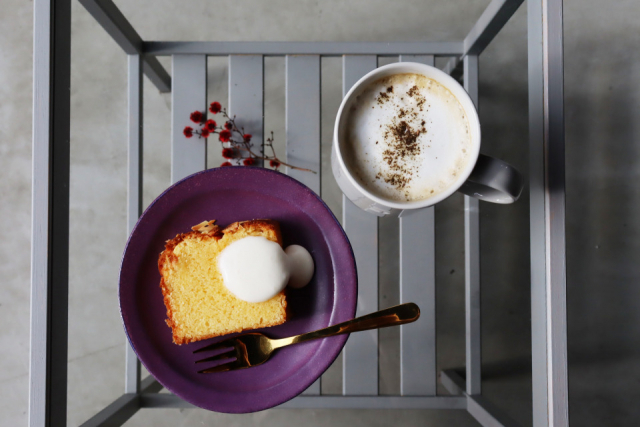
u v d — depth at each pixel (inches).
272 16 25.4
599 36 25.6
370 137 12.7
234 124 17.7
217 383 14.6
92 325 25.5
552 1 13.4
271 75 25.0
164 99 25.3
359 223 18.0
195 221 15.0
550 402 13.4
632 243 25.6
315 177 17.8
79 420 25.5
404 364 18.2
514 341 25.1
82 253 25.5
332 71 25.0
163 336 14.7
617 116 25.6
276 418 25.3
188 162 17.8
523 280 25.0
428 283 18.1
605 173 25.7
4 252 25.5
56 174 13.6
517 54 25.1
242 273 14.2
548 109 13.5
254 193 14.9
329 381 25.3
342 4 25.4
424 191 12.5
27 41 25.6
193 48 17.8
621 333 25.6
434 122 12.6
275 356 14.9
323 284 15.0
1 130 25.6
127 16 25.1
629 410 25.5
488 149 25.1
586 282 25.8
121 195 25.6
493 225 25.1
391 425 25.1
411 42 18.1
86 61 25.4
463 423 25.0
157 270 14.9
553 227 13.5
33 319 13.2
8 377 25.4
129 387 18.0
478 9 25.3
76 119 25.4
